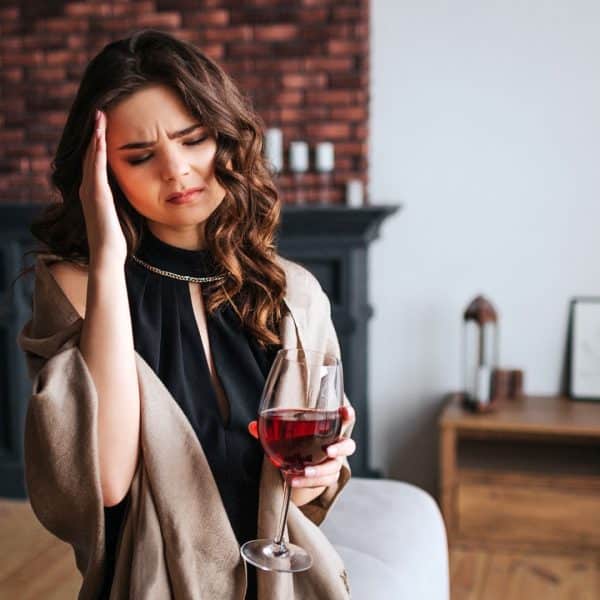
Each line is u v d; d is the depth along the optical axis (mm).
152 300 1159
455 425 3205
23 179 3830
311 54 3629
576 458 3443
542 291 3615
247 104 1180
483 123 3590
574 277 3588
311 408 974
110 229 1024
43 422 963
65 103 3773
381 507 1929
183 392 1105
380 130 3664
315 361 1017
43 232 1200
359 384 3617
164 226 1181
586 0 3475
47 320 1088
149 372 1060
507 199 3604
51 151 3807
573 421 3197
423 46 3600
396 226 3689
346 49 3605
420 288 3695
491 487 3217
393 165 3668
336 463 1033
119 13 3709
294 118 3666
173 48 1083
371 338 3750
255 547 1054
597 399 3559
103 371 997
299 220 3471
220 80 1120
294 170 3578
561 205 3568
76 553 1115
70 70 3760
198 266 1182
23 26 3766
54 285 1101
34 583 2209
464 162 3619
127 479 1043
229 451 1107
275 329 1222
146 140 1052
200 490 1056
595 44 3488
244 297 1195
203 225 1184
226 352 1164
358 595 1461
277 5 3623
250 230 1217
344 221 3459
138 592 1023
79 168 1138
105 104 1047
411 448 3766
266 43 3648
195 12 3672
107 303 1007
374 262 3719
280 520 1079
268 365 1206
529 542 3207
